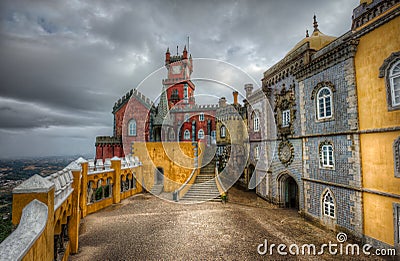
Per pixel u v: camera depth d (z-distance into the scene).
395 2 8.84
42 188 5.38
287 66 16.19
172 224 12.36
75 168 9.56
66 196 7.71
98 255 8.80
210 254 8.91
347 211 10.84
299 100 14.84
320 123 12.84
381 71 9.41
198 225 12.20
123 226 12.09
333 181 11.76
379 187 9.47
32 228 4.61
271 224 12.74
